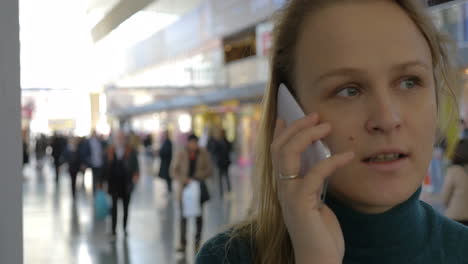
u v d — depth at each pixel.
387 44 0.76
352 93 0.78
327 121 0.78
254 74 15.84
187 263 5.53
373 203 0.76
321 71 0.78
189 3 4.36
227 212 8.71
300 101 0.85
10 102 1.71
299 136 0.75
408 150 0.76
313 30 0.81
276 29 0.95
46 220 8.37
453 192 3.70
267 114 1.00
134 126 38.16
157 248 6.21
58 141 15.42
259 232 0.96
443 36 0.91
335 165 0.72
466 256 0.90
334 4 0.80
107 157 7.02
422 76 0.79
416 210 0.87
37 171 20.14
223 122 19.86
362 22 0.77
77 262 5.62
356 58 0.75
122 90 15.97
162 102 24.84
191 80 16.44
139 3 3.08
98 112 16.95
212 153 11.34
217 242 0.97
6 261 1.69
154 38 8.72
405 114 0.76
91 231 7.34
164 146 12.00
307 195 0.74
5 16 1.69
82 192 12.58
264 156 1.00
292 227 0.75
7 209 1.69
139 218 8.42
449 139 1.02
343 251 0.79
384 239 0.84
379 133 0.75
